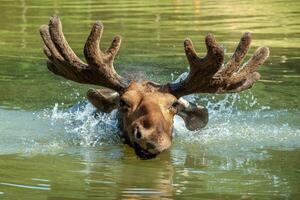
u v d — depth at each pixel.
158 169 10.55
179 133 12.51
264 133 12.54
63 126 12.90
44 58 18.56
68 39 20.91
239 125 12.99
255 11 27.00
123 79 11.77
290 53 18.94
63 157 11.16
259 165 10.72
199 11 26.94
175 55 18.36
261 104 14.20
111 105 12.04
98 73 11.70
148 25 23.53
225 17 25.45
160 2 29.55
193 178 10.12
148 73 16.08
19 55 18.98
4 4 29.44
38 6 28.58
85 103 13.64
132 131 10.45
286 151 11.49
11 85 15.73
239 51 11.73
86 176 10.19
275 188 9.62
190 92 11.55
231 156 11.25
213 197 9.28
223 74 11.70
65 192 9.45
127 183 9.88
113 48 11.77
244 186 9.71
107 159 11.06
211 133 12.54
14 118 13.37
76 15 25.88
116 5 28.62
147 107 10.70
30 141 12.03
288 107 13.99
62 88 15.41
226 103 14.27
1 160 10.96
